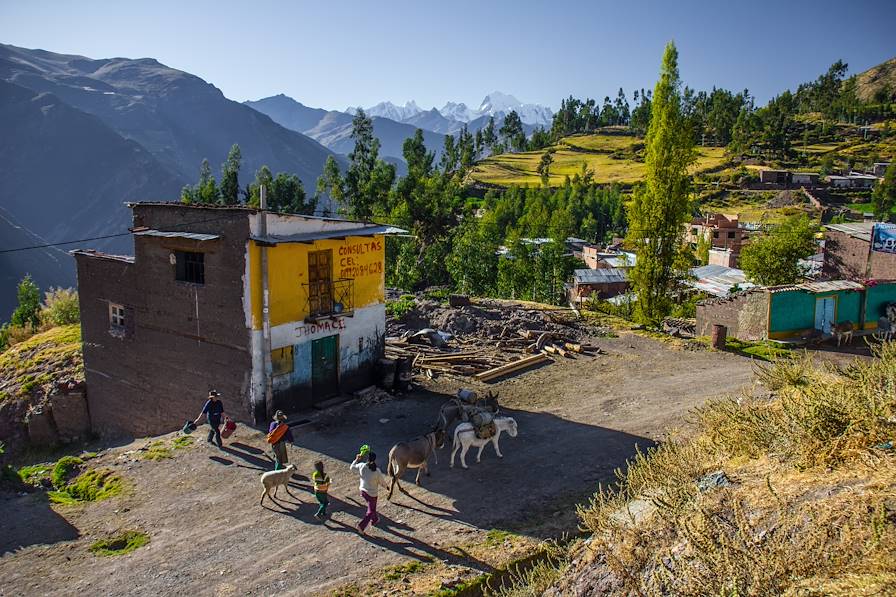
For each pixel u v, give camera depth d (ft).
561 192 456.86
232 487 50.80
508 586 36.99
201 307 67.41
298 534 43.14
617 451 57.00
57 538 43.57
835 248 159.53
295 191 330.75
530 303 129.29
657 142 121.29
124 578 38.24
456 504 47.16
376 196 300.81
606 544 28.07
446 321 104.83
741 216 407.44
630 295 156.56
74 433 83.56
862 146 573.74
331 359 72.59
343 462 55.62
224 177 330.13
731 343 99.96
